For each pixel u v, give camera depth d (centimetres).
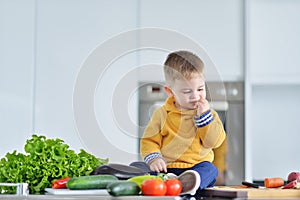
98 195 132
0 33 355
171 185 133
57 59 356
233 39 355
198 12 357
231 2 356
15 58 355
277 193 146
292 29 376
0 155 349
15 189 157
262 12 379
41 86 354
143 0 358
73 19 358
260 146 394
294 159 391
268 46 377
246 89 348
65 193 136
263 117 394
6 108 352
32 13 357
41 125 352
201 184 154
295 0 375
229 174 347
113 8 359
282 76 375
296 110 392
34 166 158
